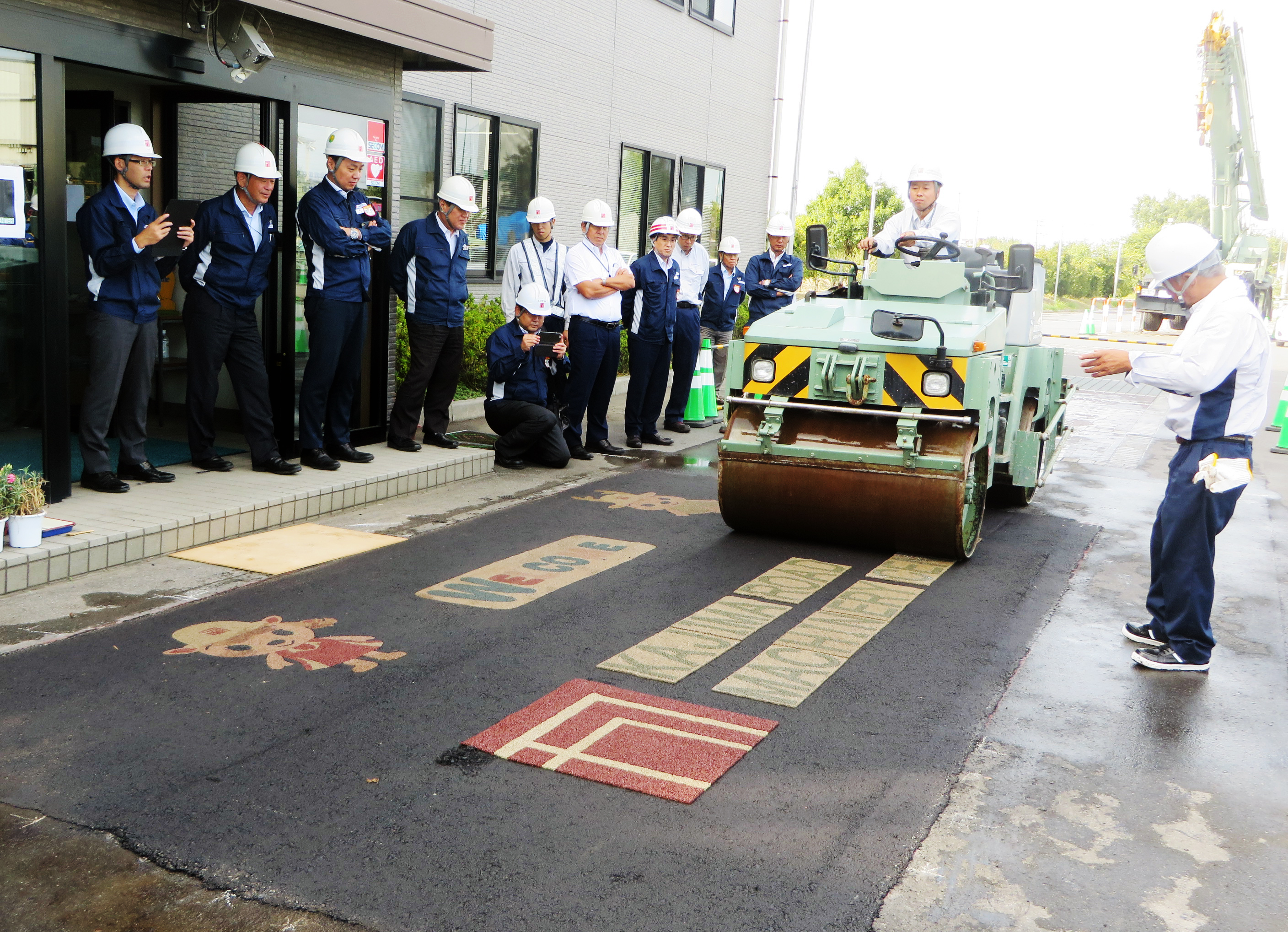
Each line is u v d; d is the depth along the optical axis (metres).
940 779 3.85
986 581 6.39
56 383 6.32
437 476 8.23
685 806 3.56
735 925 2.93
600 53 15.67
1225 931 3.02
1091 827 3.56
